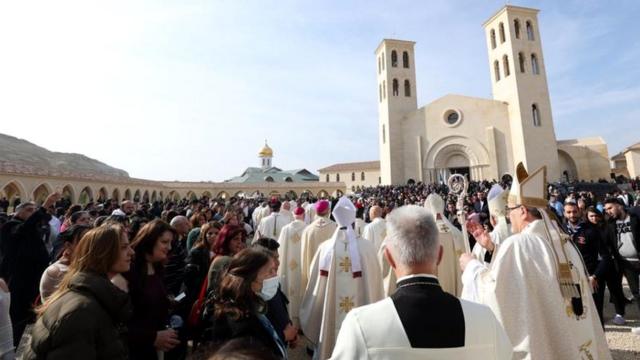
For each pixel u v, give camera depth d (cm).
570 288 296
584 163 4044
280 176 8250
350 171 7050
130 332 351
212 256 538
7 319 364
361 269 539
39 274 582
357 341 177
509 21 4022
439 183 3916
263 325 306
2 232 581
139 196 5244
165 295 394
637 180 2816
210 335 358
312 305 560
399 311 180
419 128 4328
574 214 698
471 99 4088
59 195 621
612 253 677
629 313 740
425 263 196
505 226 593
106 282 272
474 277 330
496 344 186
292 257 762
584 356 288
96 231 291
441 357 168
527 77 3897
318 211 710
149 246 384
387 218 222
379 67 4916
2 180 2673
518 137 3778
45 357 232
